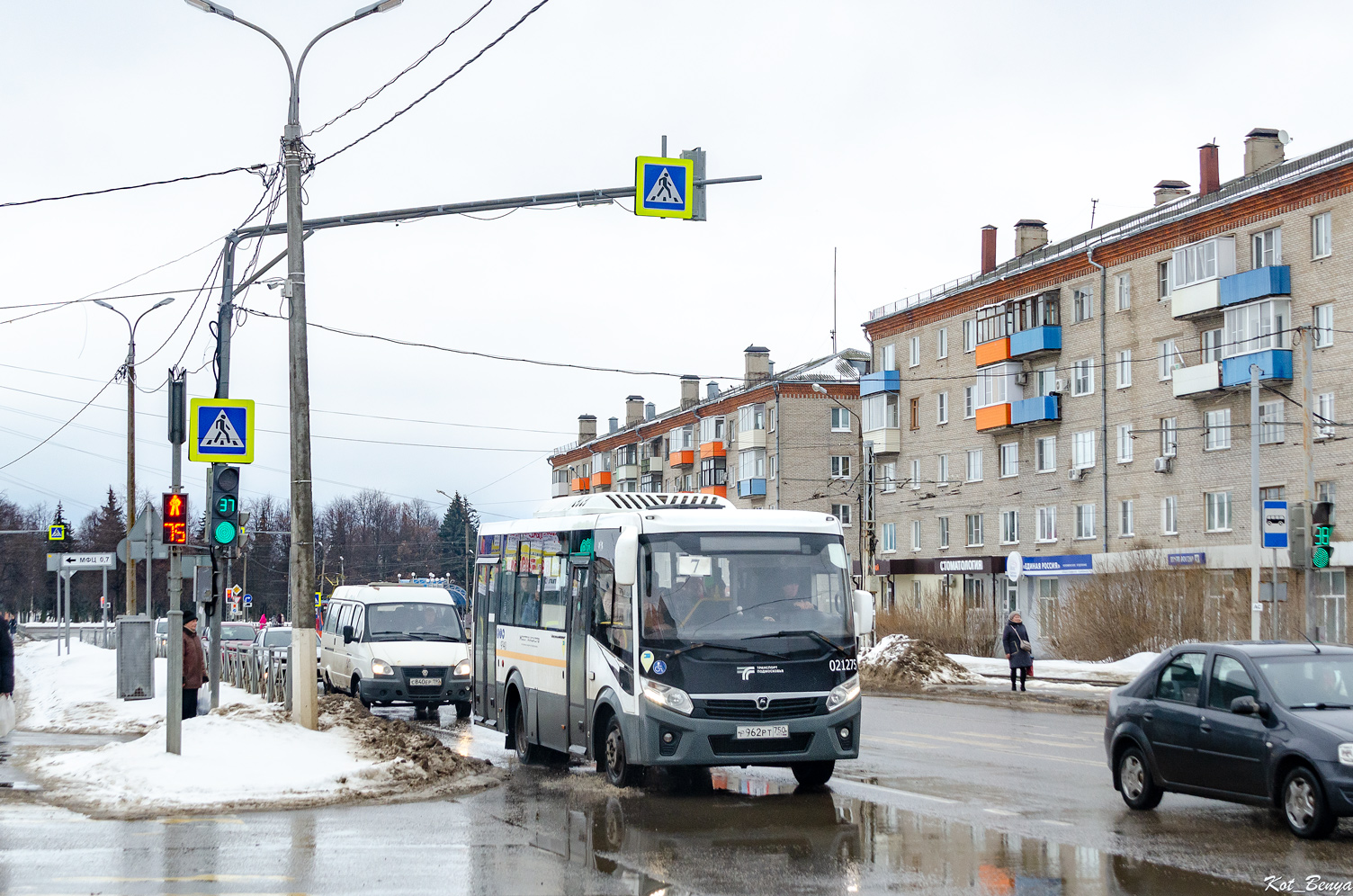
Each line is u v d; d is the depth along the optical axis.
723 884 8.59
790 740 12.73
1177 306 44.75
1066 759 16.00
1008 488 55.62
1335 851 9.50
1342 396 38.91
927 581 61.25
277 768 13.84
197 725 15.88
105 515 115.12
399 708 26.89
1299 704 10.36
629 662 12.92
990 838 10.27
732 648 12.72
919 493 62.16
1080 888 8.34
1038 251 58.38
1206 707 11.03
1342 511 38.78
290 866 9.34
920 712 24.41
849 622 13.25
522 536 17.00
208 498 20.55
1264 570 39.41
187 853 9.88
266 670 20.98
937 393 61.09
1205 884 8.38
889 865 9.20
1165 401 46.41
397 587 25.23
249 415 17.47
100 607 114.69
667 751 12.52
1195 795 11.03
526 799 12.78
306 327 17.39
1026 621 54.28
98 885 8.70
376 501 124.81
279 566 113.12
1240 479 42.88
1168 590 38.66
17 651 46.81
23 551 110.69
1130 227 50.91
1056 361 52.66
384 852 9.91
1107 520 49.12
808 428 72.38
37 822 11.39
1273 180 42.31
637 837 10.48
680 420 86.31
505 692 17.11
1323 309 39.72
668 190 15.84
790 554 13.29
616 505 14.54
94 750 15.50
